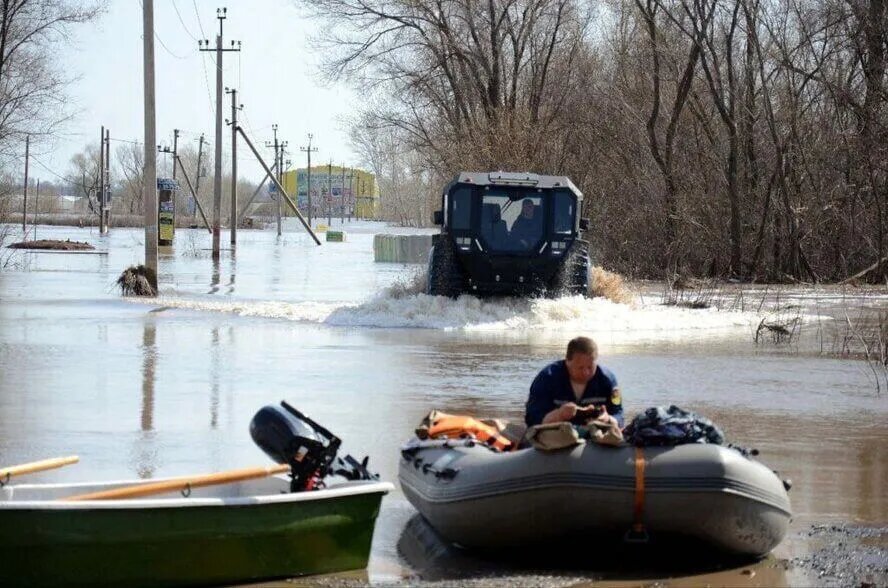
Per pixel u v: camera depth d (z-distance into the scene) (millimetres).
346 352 37938
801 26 86125
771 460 22672
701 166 91250
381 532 17719
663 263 87000
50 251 110062
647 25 88625
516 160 81812
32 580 14031
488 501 15789
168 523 14609
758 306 59219
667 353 39625
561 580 15320
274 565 15289
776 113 91562
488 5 89125
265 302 56156
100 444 23250
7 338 40531
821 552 16672
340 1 90375
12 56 91812
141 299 57031
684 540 15742
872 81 83375
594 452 15570
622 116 91875
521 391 30453
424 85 91125
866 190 86438
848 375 34625
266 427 17156
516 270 50188
